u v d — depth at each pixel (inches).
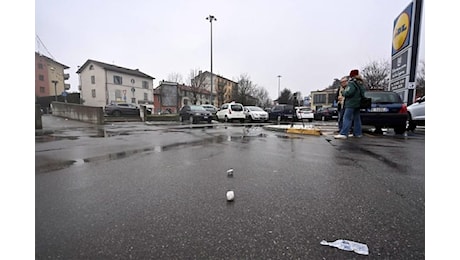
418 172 110.2
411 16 358.0
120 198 84.0
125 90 1656.0
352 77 223.5
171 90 1020.5
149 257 51.0
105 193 89.0
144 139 255.6
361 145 187.0
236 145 203.8
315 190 88.7
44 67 1734.7
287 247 53.8
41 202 80.6
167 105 1011.9
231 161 140.1
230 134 302.0
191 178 106.5
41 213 72.1
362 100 222.5
